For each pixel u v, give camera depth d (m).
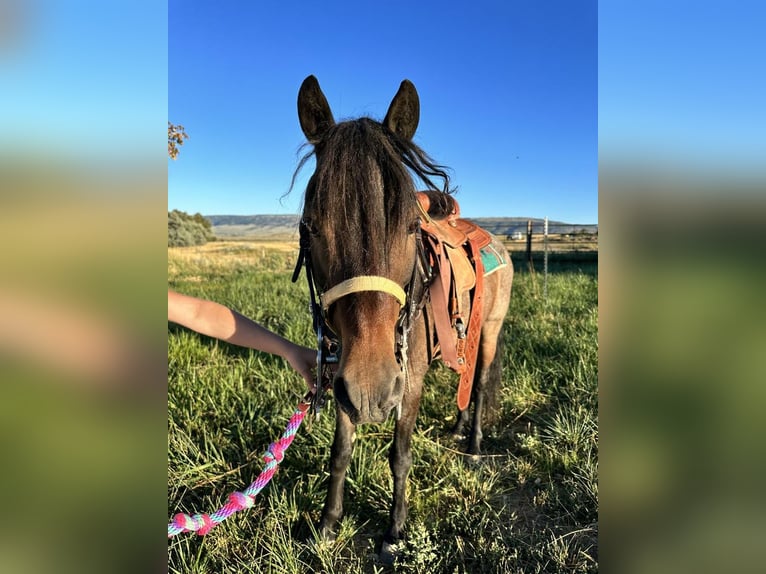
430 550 2.06
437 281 2.04
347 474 2.60
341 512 2.27
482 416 3.23
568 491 2.55
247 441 2.91
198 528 1.58
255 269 11.77
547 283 7.96
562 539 2.23
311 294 1.78
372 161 1.48
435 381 3.90
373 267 1.44
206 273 10.92
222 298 6.74
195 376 3.61
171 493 2.45
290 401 3.35
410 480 2.62
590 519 2.37
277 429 3.00
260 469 2.68
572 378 3.85
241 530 2.21
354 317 1.44
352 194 1.44
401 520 2.21
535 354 4.40
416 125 1.92
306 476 2.63
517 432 3.29
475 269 2.52
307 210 1.58
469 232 2.95
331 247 1.48
